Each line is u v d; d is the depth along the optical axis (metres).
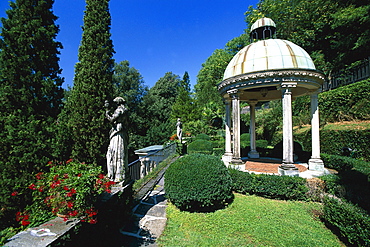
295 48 8.30
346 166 8.49
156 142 29.66
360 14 12.69
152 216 5.36
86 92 7.59
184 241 4.10
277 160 11.16
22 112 5.76
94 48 7.99
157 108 36.16
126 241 4.18
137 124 30.89
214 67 27.95
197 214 5.39
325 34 18.28
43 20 6.83
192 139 22.03
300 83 7.83
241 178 7.02
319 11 18.30
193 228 4.64
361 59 15.10
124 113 4.92
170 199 5.80
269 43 8.59
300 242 4.04
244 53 8.92
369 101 11.21
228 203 6.06
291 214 5.35
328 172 8.32
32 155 5.43
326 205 4.90
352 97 12.21
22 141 5.47
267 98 12.03
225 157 10.34
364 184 5.92
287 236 4.28
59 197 3.25
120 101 4.99
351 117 12.08
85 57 7.86
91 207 3.35
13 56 5.93
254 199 6.44
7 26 6.12
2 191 4.81
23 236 2.66
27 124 5.61
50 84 6.41
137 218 5.21
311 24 18.83
